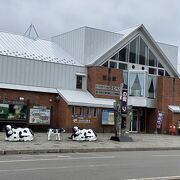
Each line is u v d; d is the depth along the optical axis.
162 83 44.41
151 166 15.51
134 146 25.97
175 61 50.41
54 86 38.97
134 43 44.47
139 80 43.28
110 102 39.91
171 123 43.97
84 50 42.03
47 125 36.94
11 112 35.00
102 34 43.41
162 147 26.52
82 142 26.95
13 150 20.16
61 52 43.53
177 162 17.41
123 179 11.79
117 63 43.06
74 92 39.53
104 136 33.69
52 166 14.58
